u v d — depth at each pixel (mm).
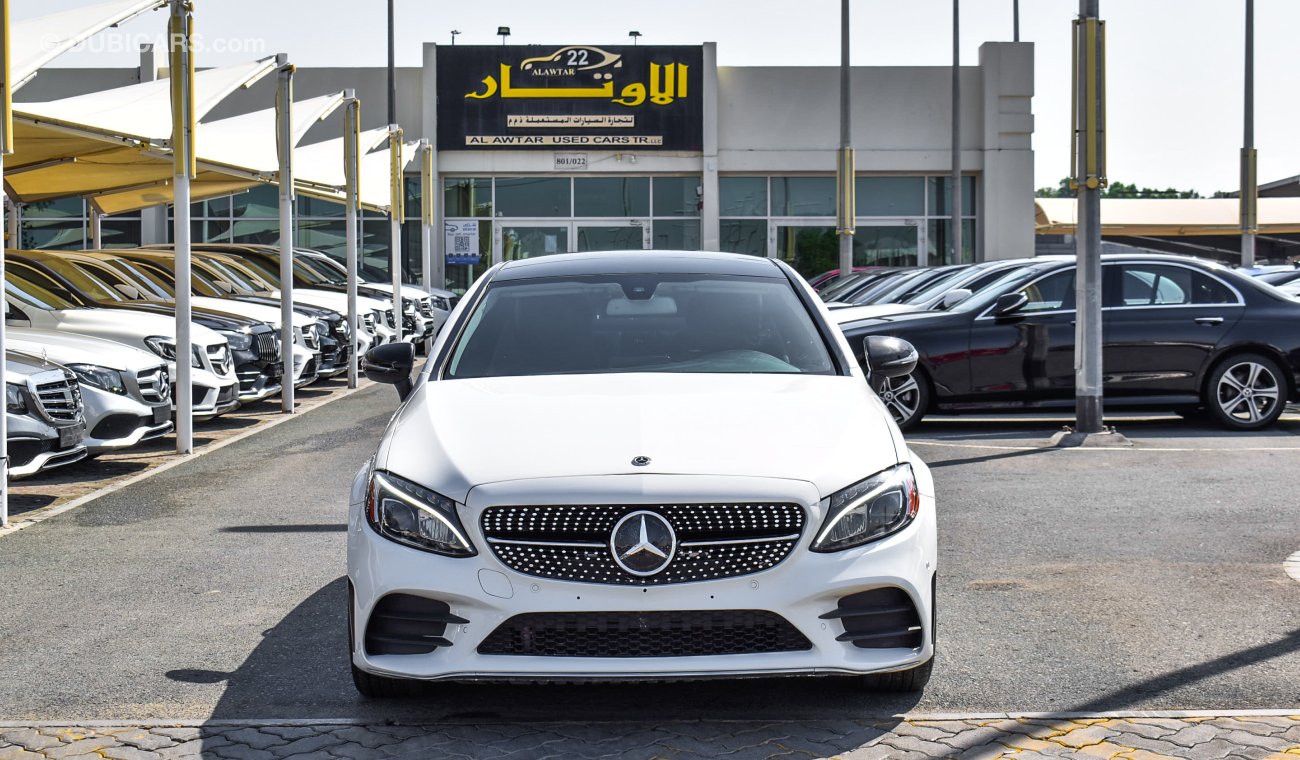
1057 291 11008
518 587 3740
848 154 23703
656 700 4254
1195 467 8859
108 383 9078
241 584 5914
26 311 11031
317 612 5410
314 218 28906
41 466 7914
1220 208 45469
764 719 4066
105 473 9344
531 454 3945
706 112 28656
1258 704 4191
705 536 3773
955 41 28000
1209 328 10922
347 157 15812
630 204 29078
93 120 11102
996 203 29531
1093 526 6973
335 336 15672
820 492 3828
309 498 8148
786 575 3762
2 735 3973
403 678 3811
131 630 5164
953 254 28453
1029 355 10820
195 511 7754
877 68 29141
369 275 29062
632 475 3812
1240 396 10961
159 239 28781
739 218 29359
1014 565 6141
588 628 3744
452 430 4188
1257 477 8414
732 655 3758
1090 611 5320
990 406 10883
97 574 6145
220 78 13297
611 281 5438
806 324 5176
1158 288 11031
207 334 11258
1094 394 10320
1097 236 10289
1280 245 49281
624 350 4953
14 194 17031
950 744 3832
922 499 4074
